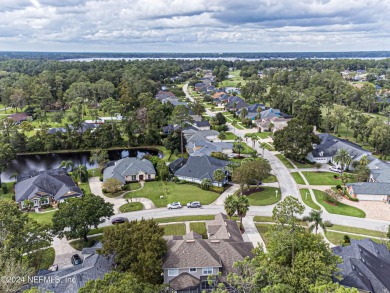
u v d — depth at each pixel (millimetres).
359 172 82438
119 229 45000
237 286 32656
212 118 142500
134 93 181875
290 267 35844
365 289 40188
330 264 35469
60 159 106312
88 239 57375
